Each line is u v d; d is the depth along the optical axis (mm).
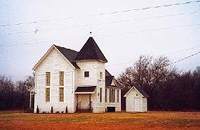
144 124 29344
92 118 38844
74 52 65188
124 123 30625
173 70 90188
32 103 67562
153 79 91562
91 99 58656
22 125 28656
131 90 65250
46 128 25531
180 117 40531
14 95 86062
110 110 64438
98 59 59500
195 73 84438
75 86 59094
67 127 26344
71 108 58250
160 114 50188
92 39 62062
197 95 77000
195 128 25203
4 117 42562
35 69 61094
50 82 60062
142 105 64625
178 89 79188
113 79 66312
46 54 60312
